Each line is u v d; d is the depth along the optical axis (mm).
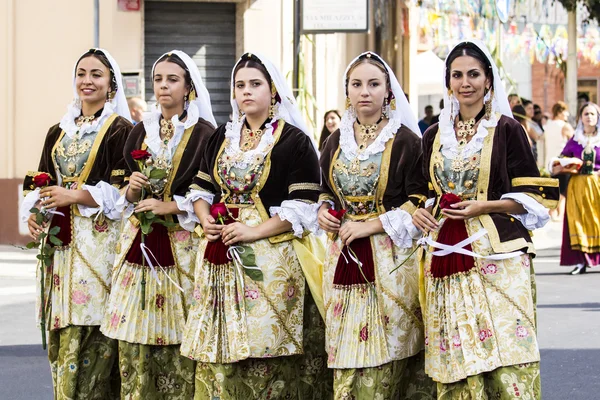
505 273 7008
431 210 7359
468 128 7211
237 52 19734
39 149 19734
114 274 8047
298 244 7727
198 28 19609
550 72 41375
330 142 7785
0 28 19641
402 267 7492
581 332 12094
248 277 7566
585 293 14844
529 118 24469
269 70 7734
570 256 16938
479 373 6926
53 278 8266
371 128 7660
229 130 7844
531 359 6949
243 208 7711
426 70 26406
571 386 9711
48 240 8094
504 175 7105
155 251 7949
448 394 7160
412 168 7531
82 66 8359
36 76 19719
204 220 7691
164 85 8039
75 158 8312
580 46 33969
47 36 19656
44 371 10508
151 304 7930
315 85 23094
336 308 7527
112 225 8289
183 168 8008
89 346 8258
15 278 16266
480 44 7129
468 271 7023
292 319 7676
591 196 16797
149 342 7891
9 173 19719
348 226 7473
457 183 7160
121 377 8016
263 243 7605
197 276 7715
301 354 7789
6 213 19703
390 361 7422
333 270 7598
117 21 19109
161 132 8141
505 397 6938
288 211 7586
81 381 8266
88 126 8344
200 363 7676
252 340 7504
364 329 7414
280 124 7785
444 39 26422
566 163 16703
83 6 19531
